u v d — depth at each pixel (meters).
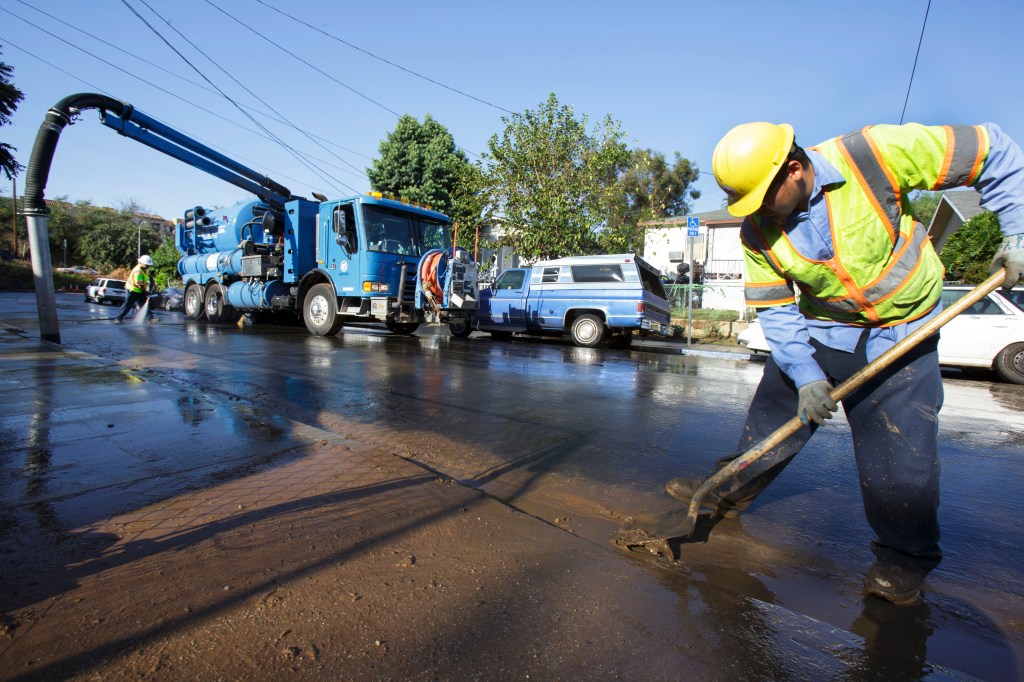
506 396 6.04
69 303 26.75
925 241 2.07
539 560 2.37
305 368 7.48
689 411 5.54
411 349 10.58
